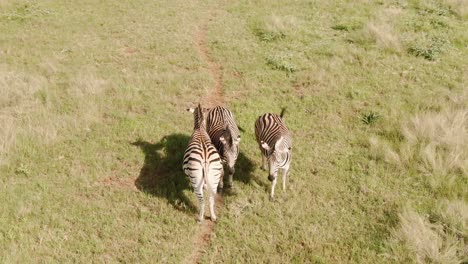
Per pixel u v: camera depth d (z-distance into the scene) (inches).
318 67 593.0
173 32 723.4
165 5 851.4
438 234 322.0
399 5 785.6
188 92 545.0
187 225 343.0
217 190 375.2
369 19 732.0
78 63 615.2
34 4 831.1
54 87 546.6
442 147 414.6
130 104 513.3
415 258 303.1
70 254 315.6
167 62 621.9
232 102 517.3
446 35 657.0
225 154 347.6
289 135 378.3
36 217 346.9
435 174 380.2
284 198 369.1
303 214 349.4
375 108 494.3
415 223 322.7
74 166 408.5
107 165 408.2
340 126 463.8
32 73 580.7
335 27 716.7
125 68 604.7
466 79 543.5
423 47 618.2
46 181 387.2
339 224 339.6
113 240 328.8
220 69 605.6
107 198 370.6
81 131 461.7
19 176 394.3
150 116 490.9
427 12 741.9
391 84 544.1
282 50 644.1
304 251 317.7
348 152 422.0
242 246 324.5
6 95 506.9
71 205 361.1
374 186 374.9
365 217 346.0
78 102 510.0
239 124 469.7
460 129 428.1
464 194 360.2
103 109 503.5
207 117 410.0
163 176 400.2
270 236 329.7
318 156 417.7
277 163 340.5
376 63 594.2
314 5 814.5
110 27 745.6
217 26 743.1
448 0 770.8
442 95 509.7
